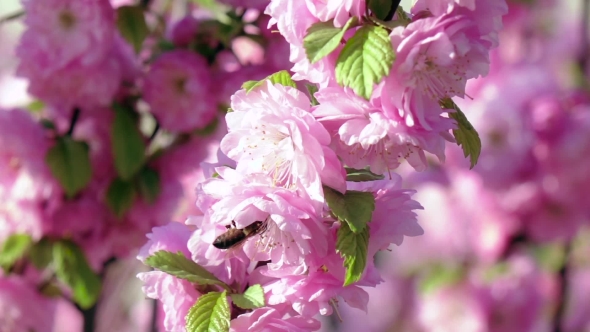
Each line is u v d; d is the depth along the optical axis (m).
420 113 0.43
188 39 0.60
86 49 0.57
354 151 0.44
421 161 0.44
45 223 0.59
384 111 0.43
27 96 0.62
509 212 0.67
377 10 0.43
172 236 0.46
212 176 0.46
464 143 0.45
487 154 0.65
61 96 0.58
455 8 0.43
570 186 0.64
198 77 0.58
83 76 0.58
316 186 0.43
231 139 0.44
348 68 0.42
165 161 0.61
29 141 0.58
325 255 0.44
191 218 0.46
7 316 0.59
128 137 0.59
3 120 0.58
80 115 0.60
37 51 0.57
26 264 0.61
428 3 0.43
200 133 0.60
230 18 0.60
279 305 0.45
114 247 0.61
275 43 0.59
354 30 0.43
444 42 0.42
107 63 0.58
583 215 0.66
